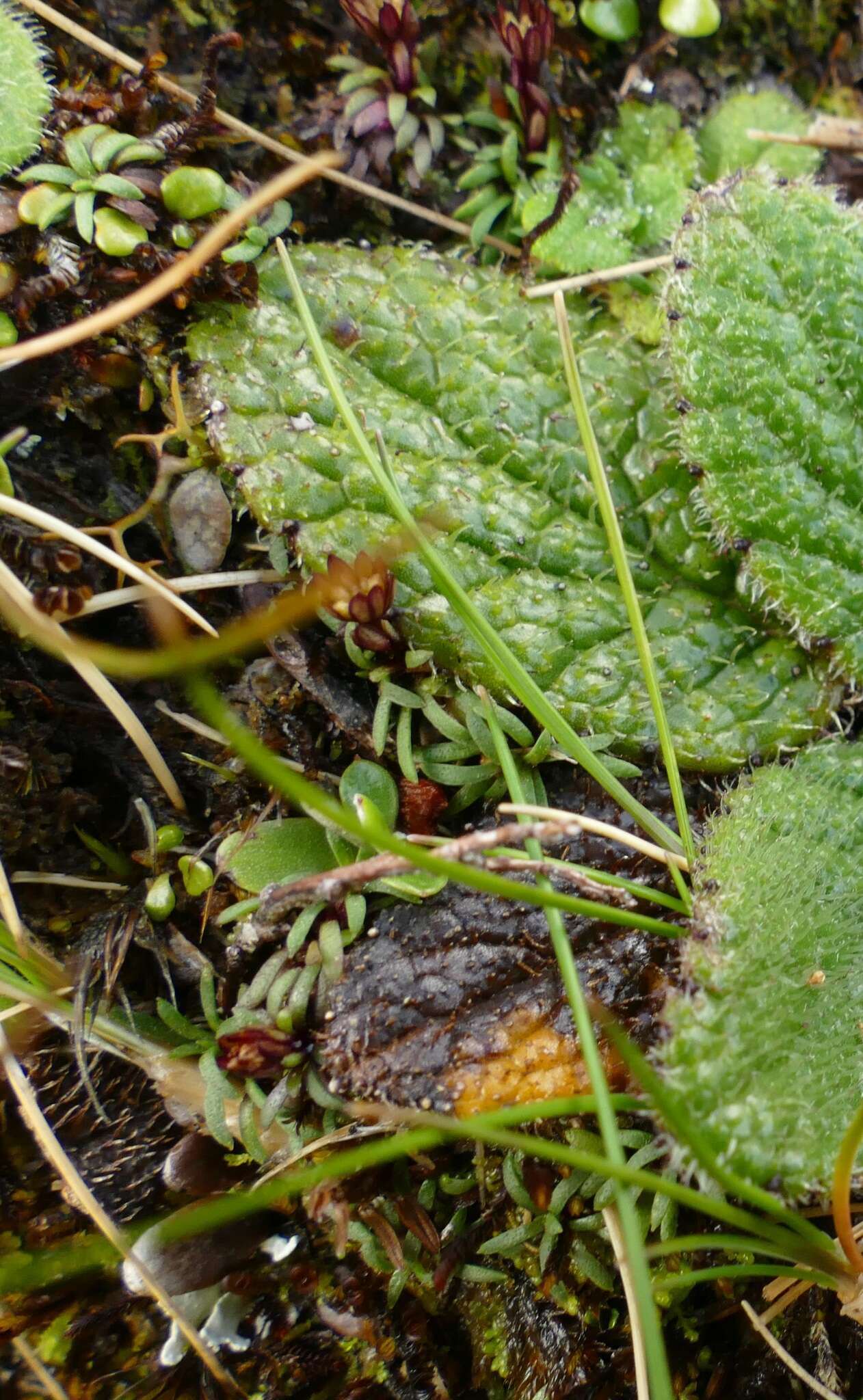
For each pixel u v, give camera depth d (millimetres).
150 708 201
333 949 190
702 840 189
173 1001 201
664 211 203
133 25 199
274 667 198
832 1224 190
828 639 194
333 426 193
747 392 193
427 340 197
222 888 200
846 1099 182
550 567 196
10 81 192
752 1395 194
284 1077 191
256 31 201
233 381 193
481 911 192
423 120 202
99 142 192
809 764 192
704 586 198
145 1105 202
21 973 196
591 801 194
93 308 194
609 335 201
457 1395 198
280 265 196
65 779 202
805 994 184
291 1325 200
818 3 208
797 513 194
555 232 201
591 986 189
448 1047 188
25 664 198
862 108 212
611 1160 175
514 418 197
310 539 192
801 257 193
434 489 194
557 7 204
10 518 195
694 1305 195
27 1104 193
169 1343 198
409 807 193
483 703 191
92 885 202
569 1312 195
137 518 196
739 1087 180
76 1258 195
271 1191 178
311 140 201
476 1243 196
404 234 205
